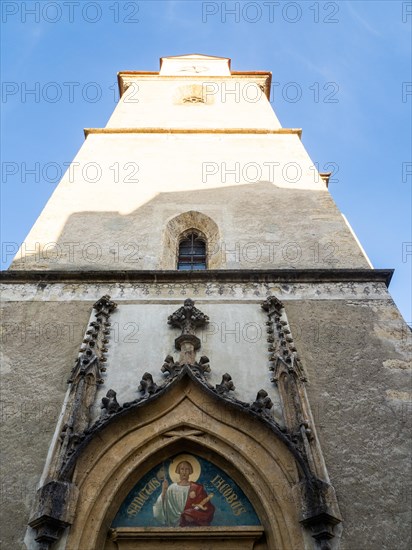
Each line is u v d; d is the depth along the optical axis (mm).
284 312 11734
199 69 29344
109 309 11672
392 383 10109
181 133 20141
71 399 9508
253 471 8781
